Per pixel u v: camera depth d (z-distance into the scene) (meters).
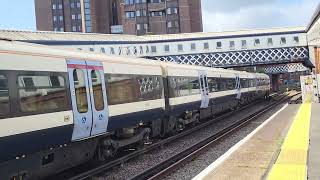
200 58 58.19
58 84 10.64
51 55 10.54
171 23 122.31
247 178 10.91
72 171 13.06
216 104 27.66
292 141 15.52
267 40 58.16
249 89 39.84
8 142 8.89
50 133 10.19
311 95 39.84
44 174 10.39
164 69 18.72
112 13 157.75
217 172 11.75
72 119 11.02
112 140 13.75
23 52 9.59
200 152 15.25
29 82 9.63
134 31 120.81
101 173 12.64
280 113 30.38
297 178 9.69
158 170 12.66
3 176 8.98
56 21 150.75
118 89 13.81
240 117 29.80
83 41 49.22
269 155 14.02
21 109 9.29
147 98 16.20
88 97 11.89
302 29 57.66
